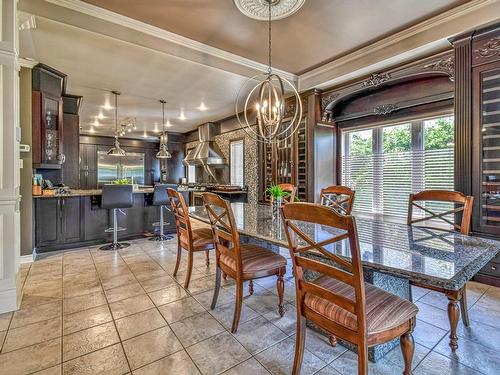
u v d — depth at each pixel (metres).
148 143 9.70
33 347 1.80
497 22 2.56
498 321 2.09
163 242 4.60
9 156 2.31
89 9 2.71
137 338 1.90
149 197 5.03
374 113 4.08
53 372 1.58
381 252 1.48
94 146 8.88
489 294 2.54
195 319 2.15
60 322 2.11
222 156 7.08
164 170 9.41
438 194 2.19
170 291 2.67
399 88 3.80
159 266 3.40
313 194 4.43
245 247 2.42
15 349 1.78
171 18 2.90
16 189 2.39
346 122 4.57
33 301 2.46
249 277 2.03
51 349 1.78
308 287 1.44
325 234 1.93
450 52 3.04
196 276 3.06
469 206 1.98
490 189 2.74
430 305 2.36
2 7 2.27
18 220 2.47
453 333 1.74
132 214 4.86
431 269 1.22
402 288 1.93
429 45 3.02
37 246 3.94
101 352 1.75
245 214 2.80
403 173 3.96
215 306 2.35
